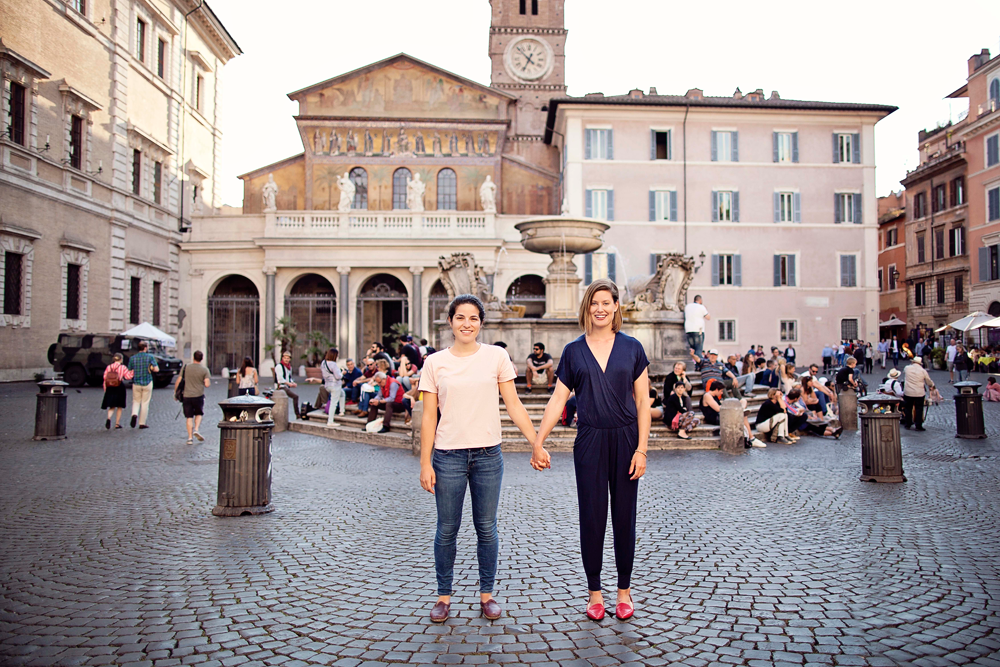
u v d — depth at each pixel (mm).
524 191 43938
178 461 11133
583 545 4504
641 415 4508
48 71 27328
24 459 11156
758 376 18719
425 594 5016
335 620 4523
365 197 43000
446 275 18344
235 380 20172
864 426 9414
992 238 41531
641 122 41625
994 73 41719
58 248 28312
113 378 15344
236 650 4078
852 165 42406
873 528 6840
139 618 4566
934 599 4875
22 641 4195
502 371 4660
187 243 38625
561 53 57781
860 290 42125
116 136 32375
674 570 5516
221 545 6301
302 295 41156
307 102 43594
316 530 6848
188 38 40469
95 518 7328
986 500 8156
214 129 44656
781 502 8031
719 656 3975
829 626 4402
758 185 42000
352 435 14227
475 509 4590
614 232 41188
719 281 41562
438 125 43031
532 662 3896
